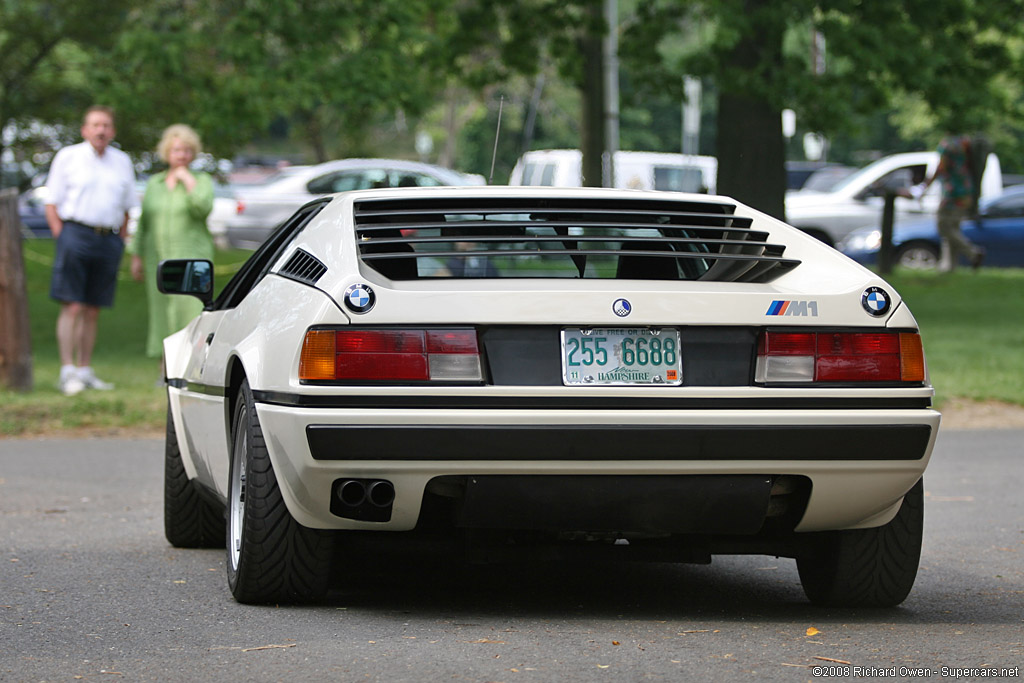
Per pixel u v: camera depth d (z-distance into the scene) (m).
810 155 69.75
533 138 84.50
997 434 19.11
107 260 19.88
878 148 85.12
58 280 19.64
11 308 19.92
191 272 10.85
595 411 7.44
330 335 7.44
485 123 83.06
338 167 41.78
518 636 7.57
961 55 29.12
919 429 7.75
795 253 8.74
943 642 7.49
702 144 92.25
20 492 13.92
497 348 7.50
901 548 8.41
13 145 33.97
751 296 7.74
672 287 7.86
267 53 28.41
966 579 9.87
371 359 7.41
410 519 7.68
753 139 29.27
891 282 37.91
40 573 9.78
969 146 39.16
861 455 7.70
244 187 45.81
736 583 9.82
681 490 7.60
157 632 7.74
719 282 8.29
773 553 8.61
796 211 43.88
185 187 20.39
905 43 27.80
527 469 7.44
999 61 30.41
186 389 10.48
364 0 28.67
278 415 7.60
